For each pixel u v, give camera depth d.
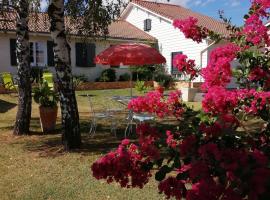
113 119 10.45
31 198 5.46
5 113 13.55
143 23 28.52
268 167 2.28
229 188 2.28
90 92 20.59
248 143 2.72
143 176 2.81
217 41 3.71
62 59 7.96
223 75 2.80
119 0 9.02
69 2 9.02
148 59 11.46
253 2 3.48
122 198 5.45
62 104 8.09
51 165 7.00
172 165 2.69
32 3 9.26
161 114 3.18
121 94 19.47
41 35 21.61
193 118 2.89
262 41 3.32
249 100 2.81
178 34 25.73
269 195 2.26
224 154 2.37
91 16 8.91
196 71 3.46
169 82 23.27
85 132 10.04
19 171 6.67
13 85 18.72
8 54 20.98
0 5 9.04
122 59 11.40
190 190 2.41
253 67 3.19
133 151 2.85
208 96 2.63
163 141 2.87
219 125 2.63
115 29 27.44
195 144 2.60
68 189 5.79
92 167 2.81
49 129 10.02
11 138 9.27
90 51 23.64
